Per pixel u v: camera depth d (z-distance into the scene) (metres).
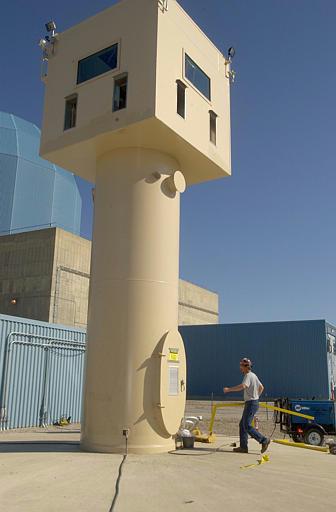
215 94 12.54
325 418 15.51
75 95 11.30
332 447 11.06
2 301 40.69
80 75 11.35
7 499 6.20
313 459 9.56
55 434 15.16
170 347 10.09
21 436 14.20
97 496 6.33
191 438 10.30
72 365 20.52
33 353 18.64
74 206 59.03
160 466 8.18
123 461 8.54
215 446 10.79
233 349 46.12
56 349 19.78
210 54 12.54
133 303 10.05
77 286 41.41
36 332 18.86
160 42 10.26
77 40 11.62
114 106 10.49
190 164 12.12
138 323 9.97
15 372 17.72
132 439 9.50
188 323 60.38
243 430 9.88
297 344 43.62
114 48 10.82
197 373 47.09
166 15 10.60
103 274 10.34
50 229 40.41
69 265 40.91
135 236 10.35
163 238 10.59
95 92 10.87
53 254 39.69
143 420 9.60
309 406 15.70
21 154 53.94
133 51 10.45
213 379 46.38
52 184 55.78
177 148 11.11
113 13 11.05
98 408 9.75
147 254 10.32
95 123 10.66
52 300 38.91
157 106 9.85
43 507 5.86
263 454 9.77
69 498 6.23
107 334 9.99
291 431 15.70
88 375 10.09
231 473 7.78
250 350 45.38
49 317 38.44
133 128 10.15
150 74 10.06
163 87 10.16
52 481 7.09
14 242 41.56
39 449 10.14
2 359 17.27
